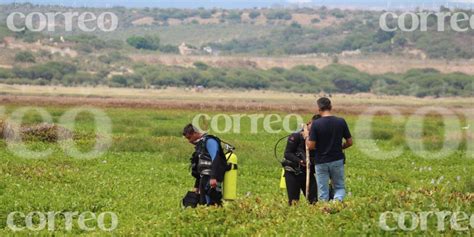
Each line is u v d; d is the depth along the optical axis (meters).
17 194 39.88
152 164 59.25
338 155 34.59
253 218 31.58
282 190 45.91
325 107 34.84
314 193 35.62
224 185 34.12
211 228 29.88
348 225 27.86
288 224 29.48
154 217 35.22
